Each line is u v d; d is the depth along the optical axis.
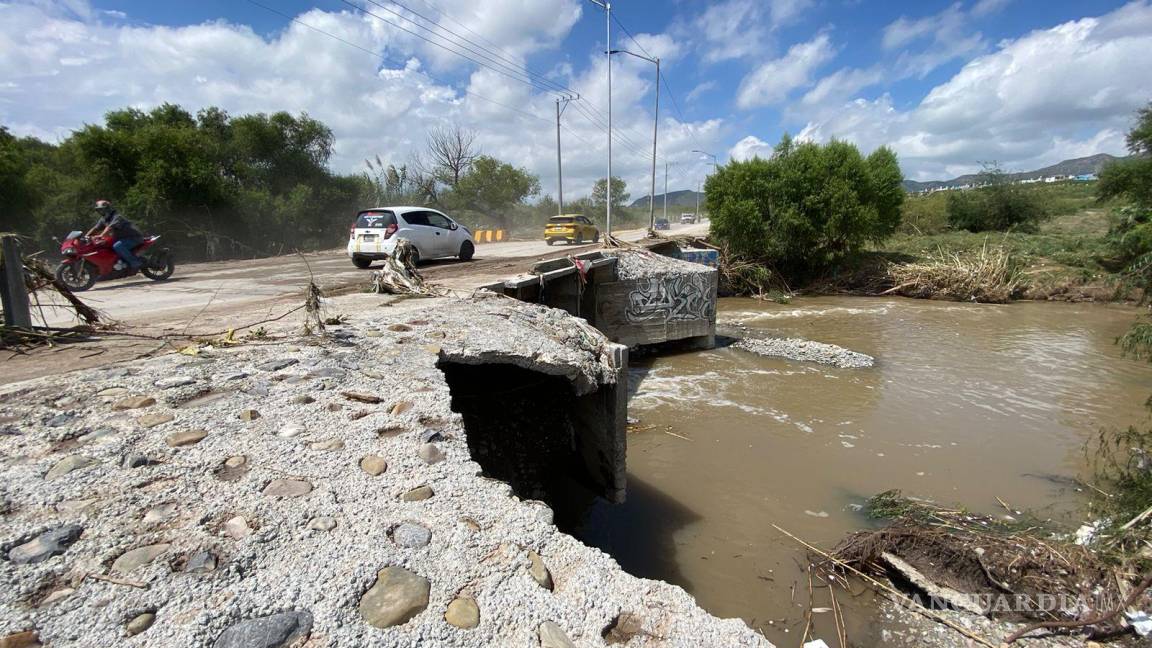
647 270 13.95
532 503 2.69
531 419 6.77
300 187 29.33
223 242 24.91
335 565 2.11
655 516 6.08
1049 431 8.37
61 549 2.04
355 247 12.95
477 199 46.34
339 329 5.27
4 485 2.41
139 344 4.87
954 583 4.59
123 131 23.02
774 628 4.37
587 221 27.06
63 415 3.13
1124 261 20.94
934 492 6.54
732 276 23.38
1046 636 4.04
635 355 13.61
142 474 2.58
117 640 1.69
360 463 2.86
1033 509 6.07
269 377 3.88
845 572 5.04
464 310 6.48
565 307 11.60
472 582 2.12
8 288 4.84
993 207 32.66
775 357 12.97
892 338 15.00
